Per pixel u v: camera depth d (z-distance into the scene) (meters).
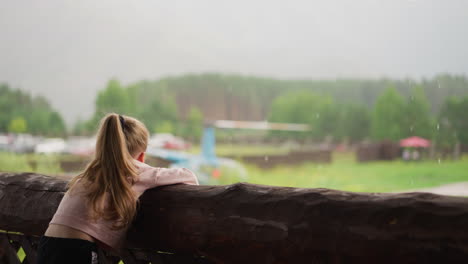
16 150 31.91
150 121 81.38
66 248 1.69
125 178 1.74
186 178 1.85
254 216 1.52
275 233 1.46
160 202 1.76
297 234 1.42
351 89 112.88
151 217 1.76
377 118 54.25
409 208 1.26
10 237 2.39
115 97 52.53
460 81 66.75
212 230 1.60
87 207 1.72
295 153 30.03
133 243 1.84
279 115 88.19
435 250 1.19
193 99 114.25
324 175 25.05
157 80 111.31
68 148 28.84
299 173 26.41
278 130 78.50
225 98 117.62
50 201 2.01
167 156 19.55
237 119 117.06
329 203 1.40
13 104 78.38
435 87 66.06
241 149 55.16
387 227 1.27
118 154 1.75
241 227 1.53
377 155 36.09
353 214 1.34
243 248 1.54
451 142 38.72
